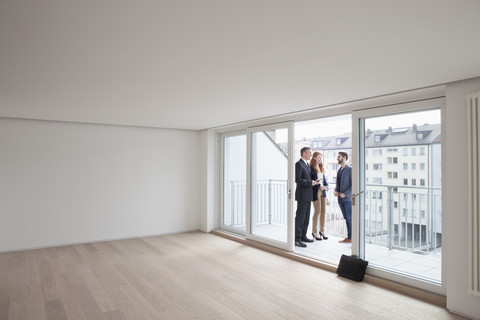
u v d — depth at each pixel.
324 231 5.54
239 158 6.05
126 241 5.52
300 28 1.75
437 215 3.78
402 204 4.08
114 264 4.23
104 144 5.55
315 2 1.46
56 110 4.27
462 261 2.78
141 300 3.10
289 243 4.64
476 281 2.63
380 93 3.25
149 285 3.49
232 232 5.98
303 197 5.05
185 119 5.05
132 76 2.70
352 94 3.29
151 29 1.77
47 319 2.71
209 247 5.13
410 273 3.41
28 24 1.70
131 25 1.72
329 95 3.36
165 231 6.12
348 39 1.90
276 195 5.81
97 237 5.47
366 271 3.68
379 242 4.33
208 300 3.11
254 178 5.46
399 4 1.47
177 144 6.27
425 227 3.89
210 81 2.85
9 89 3.13
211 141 6.31
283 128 4.80
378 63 2.34
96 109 4.20
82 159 5.36
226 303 3.04
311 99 3.56
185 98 3.55
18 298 3.14
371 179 3.86
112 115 4.68
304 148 5.14
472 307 2.70
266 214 5.69
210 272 3.92
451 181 2.86
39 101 3.70
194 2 1.47
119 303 3.04
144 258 4.50
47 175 5.09
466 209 2.76
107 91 3.23
